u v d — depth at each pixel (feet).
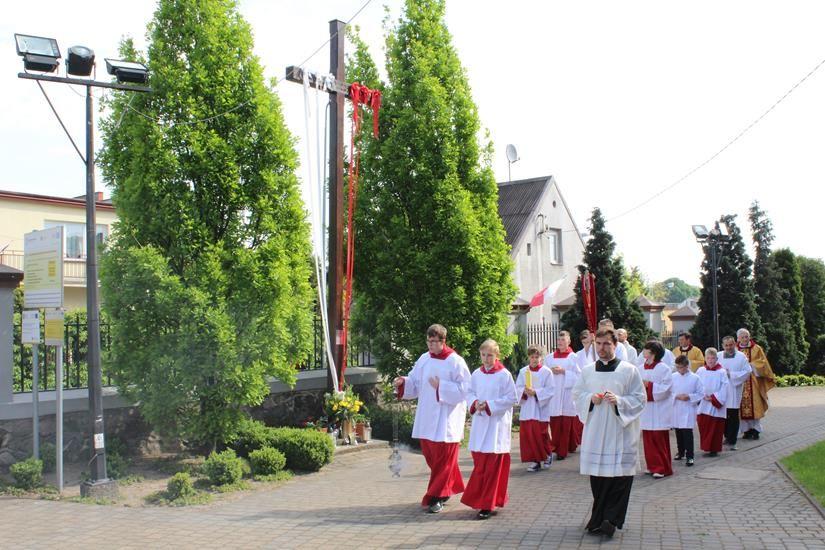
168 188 34.78
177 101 34.88
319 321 45.85
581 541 21.56
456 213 46.80
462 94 49.16
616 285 76.18
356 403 41.19
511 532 22.85
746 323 87.20
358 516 25.54
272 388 42.01
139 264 33.27
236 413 35.55
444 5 50.57
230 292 35.81
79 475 32.81
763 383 45.85
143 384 34.27
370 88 49.67
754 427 45.65
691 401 36.32
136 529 24.23
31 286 32.24
